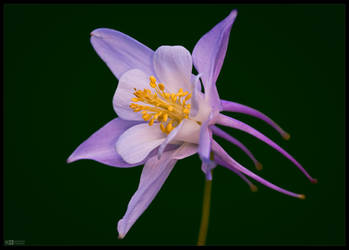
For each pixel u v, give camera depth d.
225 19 0.25
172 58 0.27
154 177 0.27
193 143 0.27
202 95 0.27
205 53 0.26
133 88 0.27
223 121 0.26
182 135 0.27
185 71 0.27
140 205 0.26
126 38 0.27
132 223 0.26
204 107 0.26
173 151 0.27
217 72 0.26
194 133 0.27
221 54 0.26
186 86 0.27
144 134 0.27
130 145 0.26
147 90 0.27
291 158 0.26
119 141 0.26
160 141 0.27
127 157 0.26
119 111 0.27
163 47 0.27
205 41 0.26
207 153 0.24
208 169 0.24
